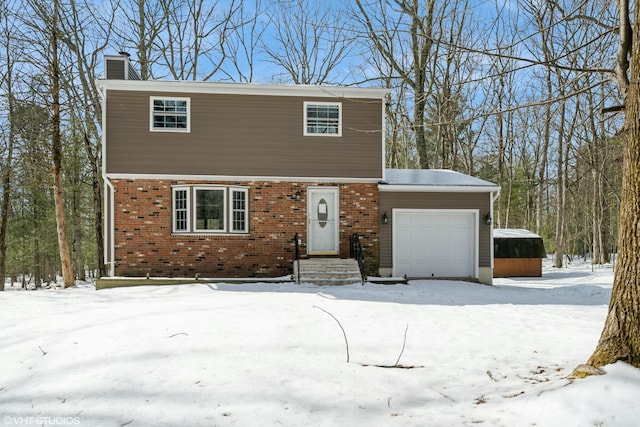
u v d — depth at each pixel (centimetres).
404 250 1527
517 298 1190
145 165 1423
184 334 681
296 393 453
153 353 586
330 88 1486
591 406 359
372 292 1200
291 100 1492
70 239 3119
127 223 1425
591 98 2023
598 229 2722
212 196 1460
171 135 1439
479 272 1531
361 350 621
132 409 418
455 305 1036
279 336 684
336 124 1512
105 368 531
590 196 3384
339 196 1508
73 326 750
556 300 1166
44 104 1527
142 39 2427
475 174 3669
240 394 450
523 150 3606
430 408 414
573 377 430
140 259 1423
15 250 2930
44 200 2928
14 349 628
